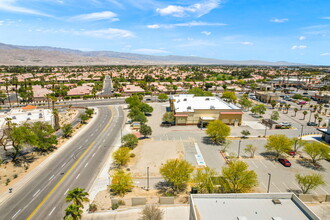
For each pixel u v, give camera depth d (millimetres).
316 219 27109
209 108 96375
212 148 67688
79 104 141500
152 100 153750
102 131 85875
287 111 116375
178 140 74812
